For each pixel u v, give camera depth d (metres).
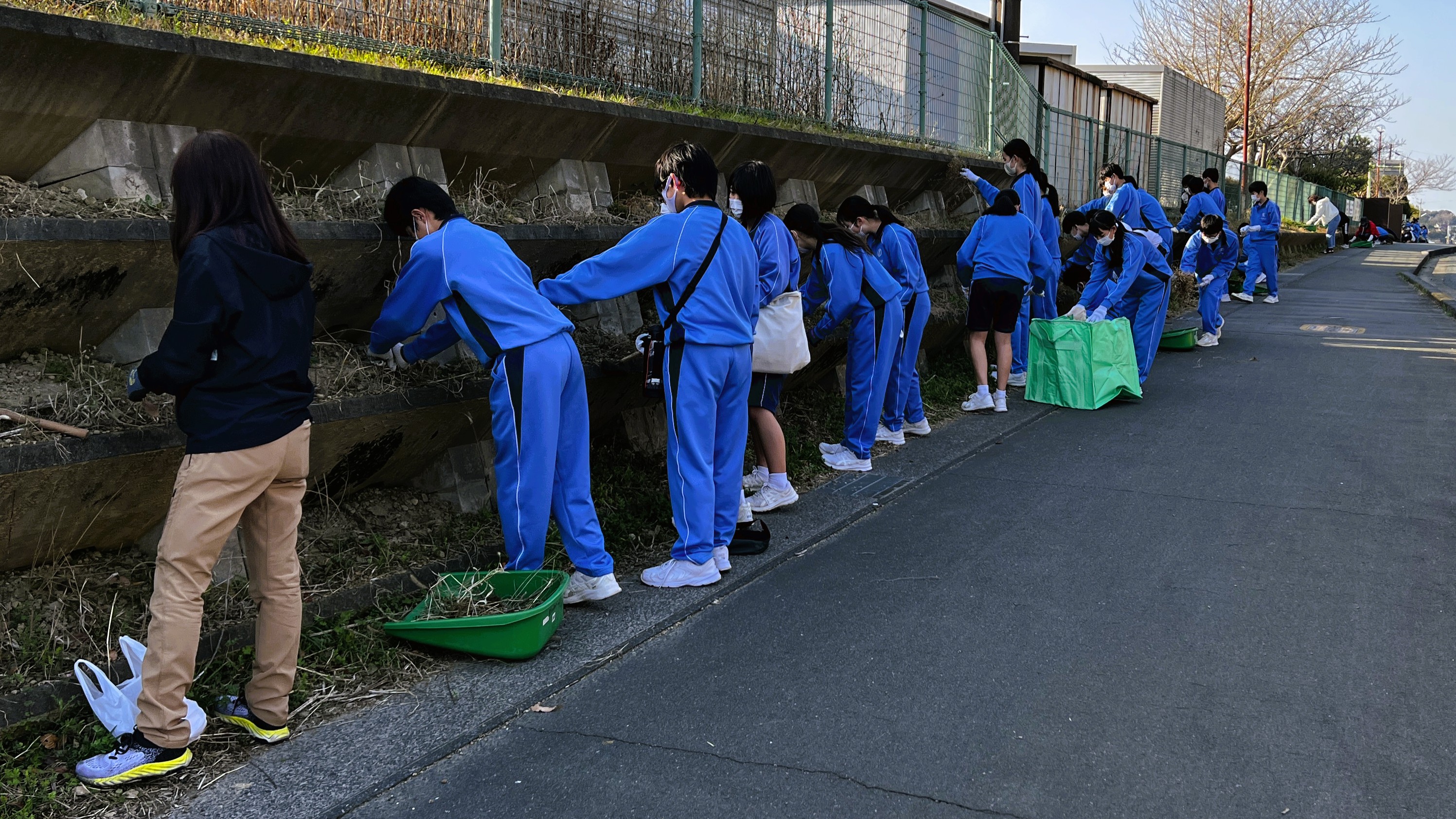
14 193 3.44
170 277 3.70
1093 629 3.94
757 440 5.59
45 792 2.81
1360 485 5.89
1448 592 4.28
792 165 7.60
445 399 4.28
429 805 2.85
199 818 2.78
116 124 3.68
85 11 3.74
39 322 3.44
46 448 3.05
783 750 3.10
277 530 3.11
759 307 5.12
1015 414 7.98
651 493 5.44
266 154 4.25
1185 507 5.49
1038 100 13.49
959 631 3.95
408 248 4.31
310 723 3.31
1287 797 2.82
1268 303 16.45
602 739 3.19
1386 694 3.41
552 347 3.94
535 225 4.91
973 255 7.97
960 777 2.94
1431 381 9.26
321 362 4.18
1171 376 9.66
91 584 3.50
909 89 10.13
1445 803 2.79
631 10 6.73
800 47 8.48
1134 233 8.54
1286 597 4.23
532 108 5.04
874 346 6.12
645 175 6.39
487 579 4.02
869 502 5.65
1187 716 3.27
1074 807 2.79
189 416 2.88
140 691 3.03
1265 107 38.34
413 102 4.49
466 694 3.50
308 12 4.68
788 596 4.35
